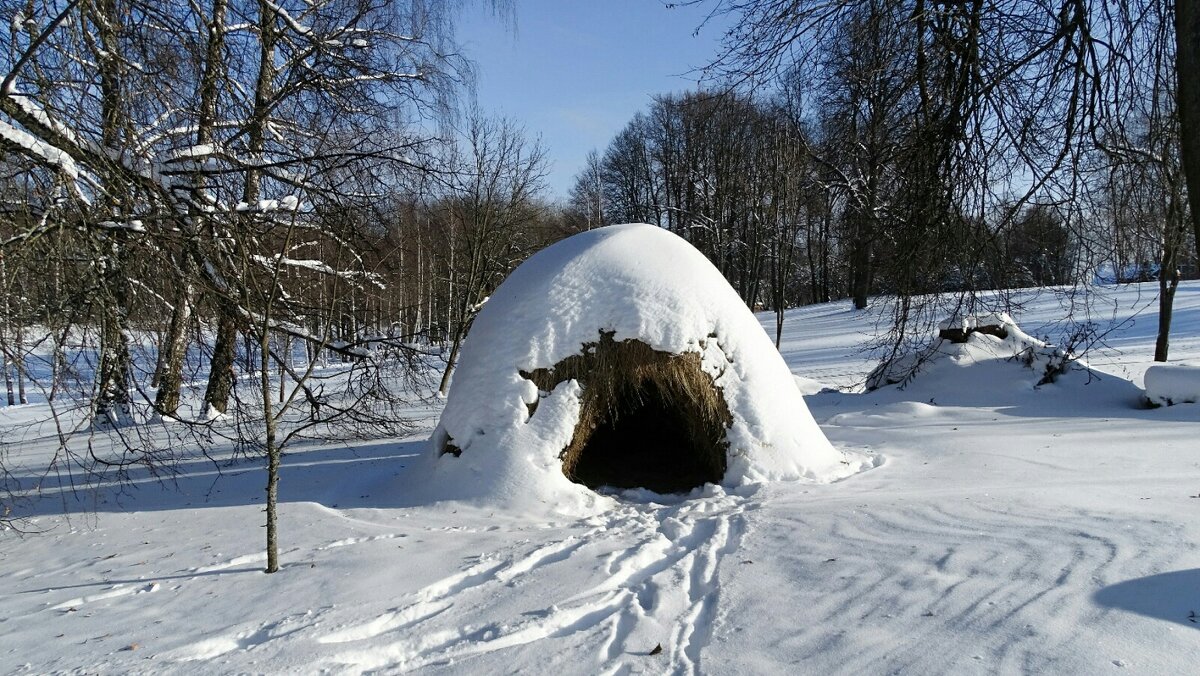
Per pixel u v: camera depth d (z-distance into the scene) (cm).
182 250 613
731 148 3030
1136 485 596
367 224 894
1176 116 720
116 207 600
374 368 955
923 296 1126
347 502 734
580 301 710
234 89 696
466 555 512
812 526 525
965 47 831
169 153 648
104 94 564
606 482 783
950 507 545
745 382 715
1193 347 1833
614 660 344
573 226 3759
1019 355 1230
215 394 1207
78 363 607
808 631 356
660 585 434
